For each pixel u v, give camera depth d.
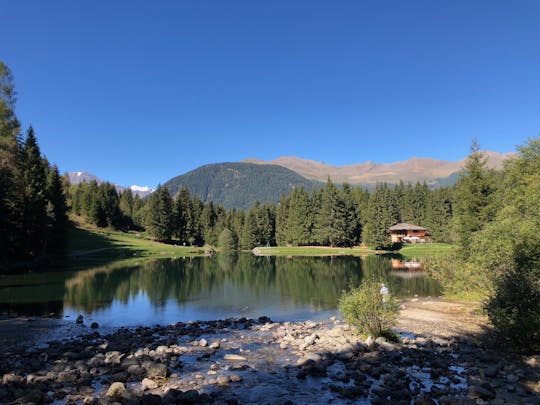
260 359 12.55
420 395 9.09
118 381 10.30
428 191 125.31
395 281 36.25
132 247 85.44
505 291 13.43
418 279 37.62
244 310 24.31
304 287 34.38
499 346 13.83
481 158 33.38
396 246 93.44
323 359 12.00
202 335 16.62
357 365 11.30
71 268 50.09
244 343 14.96
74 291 31.67
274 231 123.94
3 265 45.81
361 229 102.75
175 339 15.55
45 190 63.88
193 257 76.94
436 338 15.38
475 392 8.96
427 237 108.88
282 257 77.06
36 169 62.91
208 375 10.85
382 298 14.99
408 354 12.57
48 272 45.19
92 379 10.56
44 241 56.41
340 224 97.75
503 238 20.47
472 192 32.34
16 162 48.62
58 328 18.62
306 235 106.00
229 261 66.69
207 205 125.38
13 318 20.89
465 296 25.30
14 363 12.42
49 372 11.02
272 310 24.27
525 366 11.23
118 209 119.31
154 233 103.31
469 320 19.03
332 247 99.25
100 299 28.17
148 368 10.94
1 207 46.81
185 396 8.77
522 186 27.31
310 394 9.30
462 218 32.06
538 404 8.47
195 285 35.84
